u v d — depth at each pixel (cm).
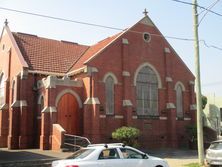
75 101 3291
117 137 3061
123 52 3475
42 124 3027
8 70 3647
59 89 3134
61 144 2852
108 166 1460
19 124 3312
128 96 3412
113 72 3381
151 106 3619
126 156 1527
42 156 2470
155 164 1579
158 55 3762
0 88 3844
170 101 3725
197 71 2223
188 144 3759
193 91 3975
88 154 1468
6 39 3862
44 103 3175
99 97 3231
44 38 3962
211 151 2105
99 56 3303
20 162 2147
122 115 3372
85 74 3259
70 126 3244
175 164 2327
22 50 3609
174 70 3869
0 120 3538
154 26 3800
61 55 3806
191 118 3916
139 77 3578
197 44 2238
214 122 5747
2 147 3441
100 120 3194
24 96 3306
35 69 3422
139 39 3641
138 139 3441
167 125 3697
